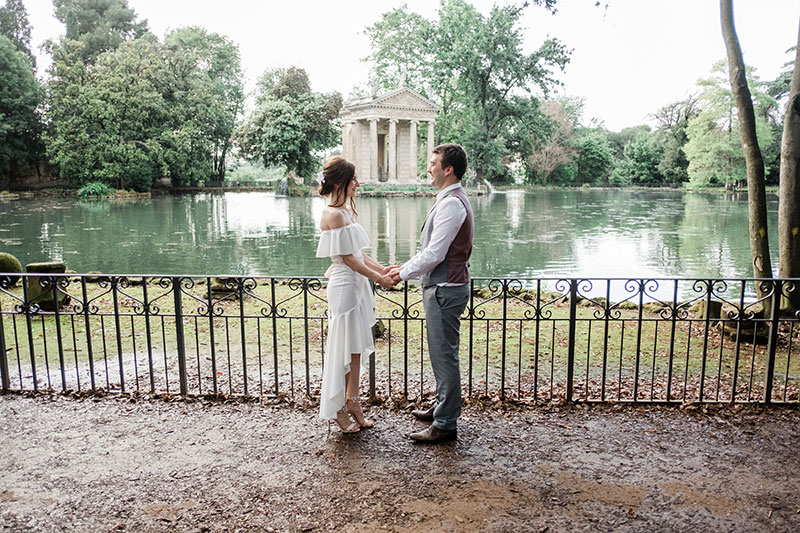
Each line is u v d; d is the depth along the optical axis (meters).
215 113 59.84
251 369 6.23
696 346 7.43
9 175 56.53
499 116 62.31
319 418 4.57
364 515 3.22
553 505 3.33
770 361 4.82
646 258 18.41
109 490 3.50
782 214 8.00
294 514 3.23
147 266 17.58
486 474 3.69
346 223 4.10
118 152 49.91
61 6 66.44
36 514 3.24
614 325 8.57
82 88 48.94
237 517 3.21
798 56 7.73
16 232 25.78
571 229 27.22
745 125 8.06
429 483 3.58
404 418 4.60
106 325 8.37
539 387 5.57
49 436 4.24
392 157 59.78
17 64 52.62
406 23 65.56
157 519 3.19
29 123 53.94
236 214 35.78
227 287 10.30
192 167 57.94
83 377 5.89
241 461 3.87
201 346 7.26
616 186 83.06
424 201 49.06
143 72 52.41
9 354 6.79
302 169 62.22
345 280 4.17
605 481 3.61
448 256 3.99
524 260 18.25
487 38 57.91
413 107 59.97
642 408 4.78
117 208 40.03
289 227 28.44
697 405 4.84
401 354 6.93
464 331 8.12
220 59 70.31
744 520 3.20
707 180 60.22
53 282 4.97
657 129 75.56
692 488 3.53
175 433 4.30
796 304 7.88
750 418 4.59
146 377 5.87
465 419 4.55
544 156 77.31
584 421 4.52
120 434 4.28
